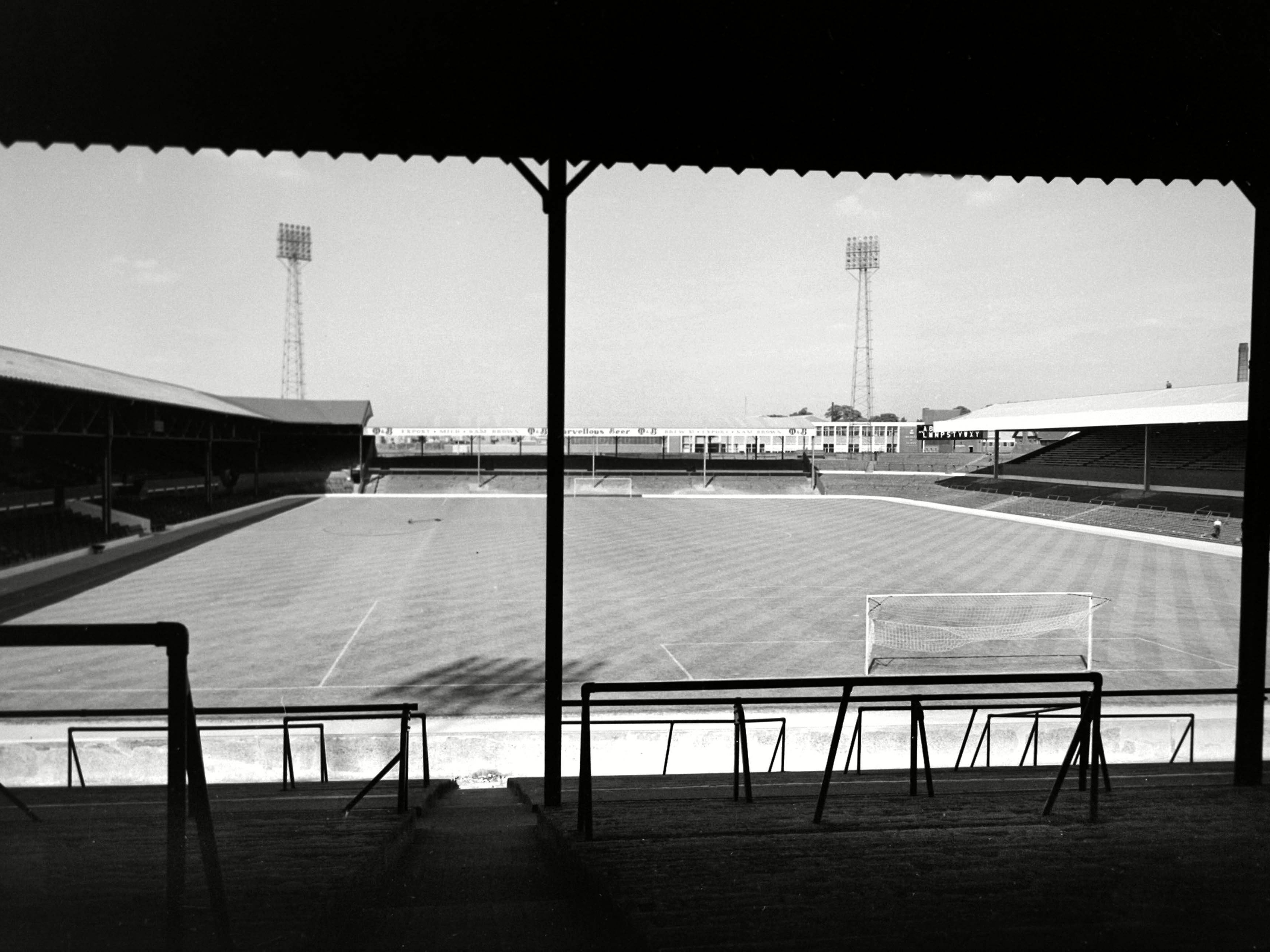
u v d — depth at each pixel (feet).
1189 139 16.53
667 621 66.08
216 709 22.66
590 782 15.48
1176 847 12.27
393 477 214.07
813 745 38.50
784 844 12.92
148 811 18.56
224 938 7.78
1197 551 105.09
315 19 13.71
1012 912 9.45
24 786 32.07
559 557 22.44
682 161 16.33
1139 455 175.52
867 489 211.41
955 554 104.06
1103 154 16.85
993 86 15.25
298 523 132.77
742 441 268.82
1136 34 14.44
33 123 14.52
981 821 14.71
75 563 91.97
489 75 14.66
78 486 121.19
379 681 49.08
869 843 12.86
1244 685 19.65
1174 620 67.36
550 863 14.87
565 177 21.67
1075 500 156.04
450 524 133.39
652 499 190.60
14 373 77.56
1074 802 16.61
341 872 11.57
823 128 15.89
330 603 71.26
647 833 14.97
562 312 22.09
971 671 53.88
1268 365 19.17
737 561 97.35
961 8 13.98
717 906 9.82
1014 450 282.77
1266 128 16.24
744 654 56.49
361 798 22.36
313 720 38.99
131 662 51.49
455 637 59.52
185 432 138.00
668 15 13.83
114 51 13.80
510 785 29.09
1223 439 162.91
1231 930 8.63
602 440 274.36
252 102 14.71
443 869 14.39
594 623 64.95
